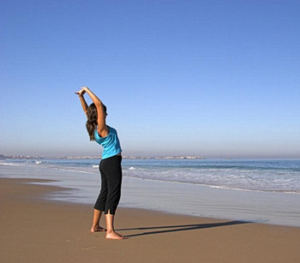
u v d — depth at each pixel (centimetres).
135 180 1586
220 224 535
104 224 507
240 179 1658
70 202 773
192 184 1363
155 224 529
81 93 443
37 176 1917
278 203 815
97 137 426
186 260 335
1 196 892
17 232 443
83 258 334
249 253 364
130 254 351
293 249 384
